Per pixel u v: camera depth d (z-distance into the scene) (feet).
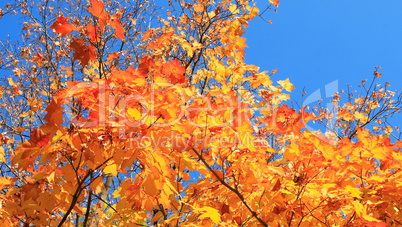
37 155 7.00
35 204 8.57
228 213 10.03
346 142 8.55
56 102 6.72
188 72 16.44
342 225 9.70
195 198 9.82
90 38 8.05
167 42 14.46
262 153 9.64
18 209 8.75
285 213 9.98
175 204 9.52
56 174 8.41
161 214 9.33
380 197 9.15
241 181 9.99
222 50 14.42
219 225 9.49
